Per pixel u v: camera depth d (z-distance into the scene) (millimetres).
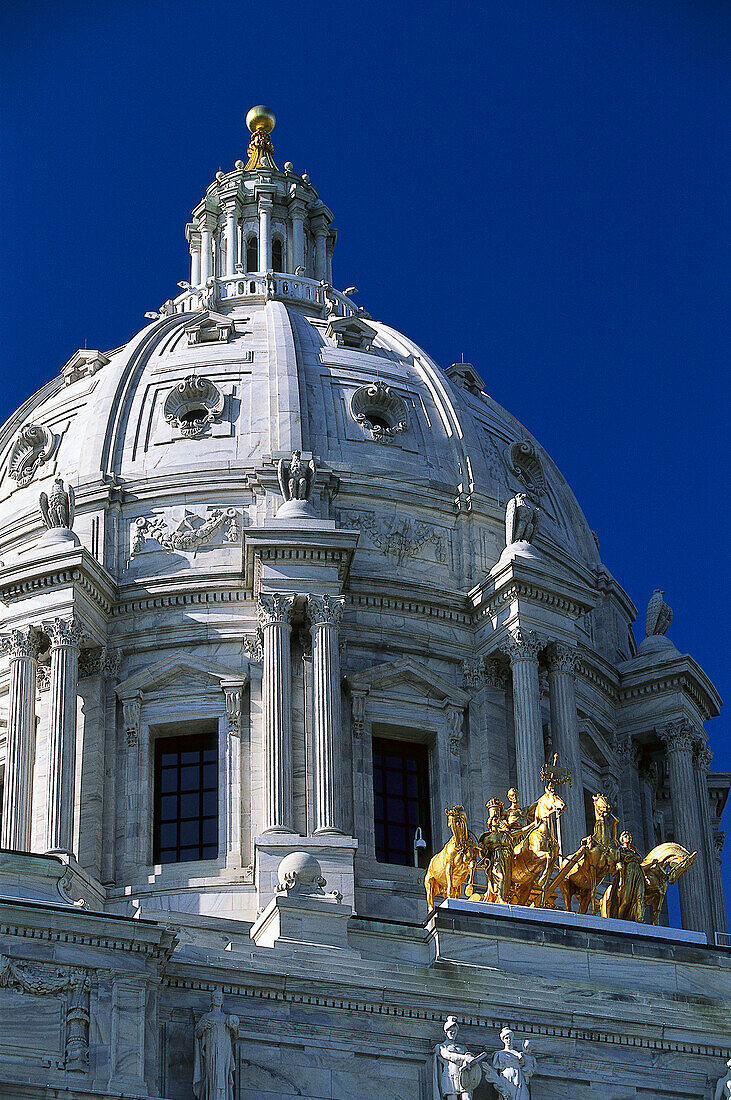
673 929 90688
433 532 116625
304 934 85750
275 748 104438
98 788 107250
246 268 143250
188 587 111438
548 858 91625
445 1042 82312
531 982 85938
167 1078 79125
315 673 106125
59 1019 76750
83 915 78250
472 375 132625
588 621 122375
